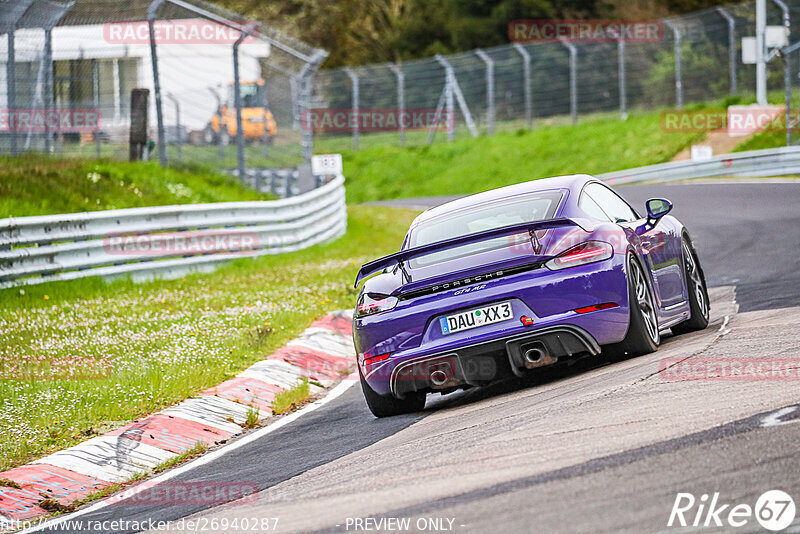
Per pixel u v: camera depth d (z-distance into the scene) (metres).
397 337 23.91
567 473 15.62
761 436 16.00
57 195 69.31
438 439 20.47
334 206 86.38
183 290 53.62
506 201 26.12
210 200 82.06
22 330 41.44
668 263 27.95
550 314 23.09
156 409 28.27
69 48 89.12
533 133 149.50
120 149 94.75
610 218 26.25
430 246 23.47
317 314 43.25
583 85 164.50
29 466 23.41
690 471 14.77
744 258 48.56
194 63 103.06
